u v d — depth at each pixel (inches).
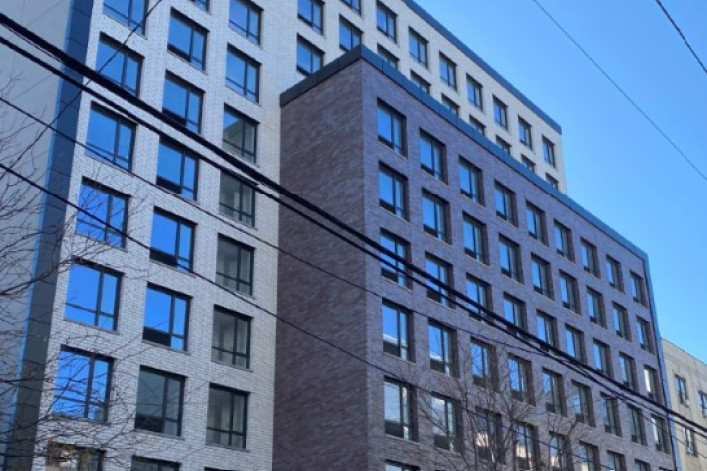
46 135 1093.1
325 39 1646.2
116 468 983.0
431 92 1899.6
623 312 1918.1
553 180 2217.0
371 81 1386.6
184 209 1227.9
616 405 1750.7
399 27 1879.9
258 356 1258.6
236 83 1417.3
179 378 1141.1
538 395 1467.8
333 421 1169.4
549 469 1254.3
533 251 1660.9
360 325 1196.5
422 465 1184.2
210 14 1407.5
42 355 962.7
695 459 2123.5
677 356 2230.6
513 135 2117.4
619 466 1692.9
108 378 1041.5
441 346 1333.7
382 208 1314.0
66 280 1037.8
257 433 1211.2
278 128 1451.8
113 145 1172.5
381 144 1360.7
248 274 1301.7
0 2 1280.8
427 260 1378.0
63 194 1064.8
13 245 629.9
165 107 1269.7
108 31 1222.9
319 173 1358.3
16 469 813.9
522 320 1563.7
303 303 1284.4
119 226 1129.4
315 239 1312.7
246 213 1336.1
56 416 604.7
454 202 1482.5
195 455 1114.7
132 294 1113.4
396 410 1190.9
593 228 1904.5
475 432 1138.7
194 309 1189.7
